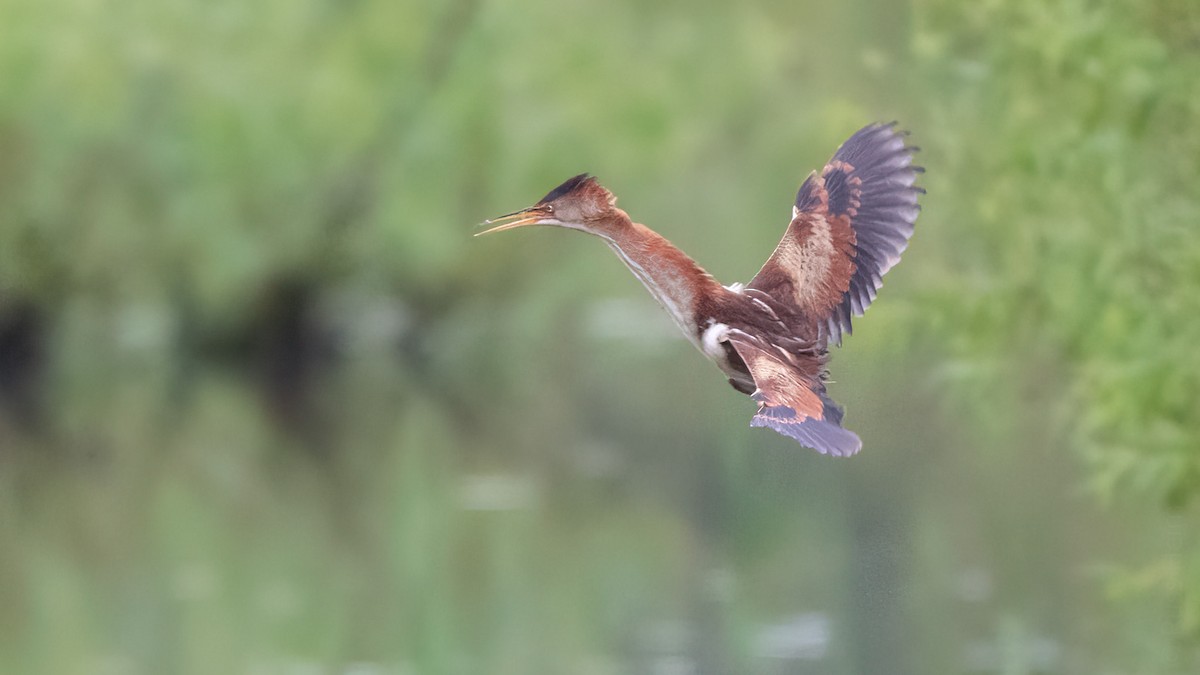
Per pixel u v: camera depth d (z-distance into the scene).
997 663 11.96
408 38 24.56
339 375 26.50
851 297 5.78
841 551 15.03
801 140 22.11
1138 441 10.04
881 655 12.21
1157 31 10.13
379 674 12.73
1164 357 9.77
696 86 23.52
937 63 12.20
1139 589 10.99
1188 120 10.38
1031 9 10.47
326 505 17.84
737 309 5.79
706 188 24.59
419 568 15.18
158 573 15.41
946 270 12.16
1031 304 11.27
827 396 5.41
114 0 23.94
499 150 24.52
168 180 24.84
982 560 14.32
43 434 21.59
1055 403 11.99
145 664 12.91
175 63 24.25
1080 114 10.25
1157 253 10.53
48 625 13.82
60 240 25.27
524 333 28.69
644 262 5.89
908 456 18.19
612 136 23.88
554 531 16.33
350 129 24.64
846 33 18.02
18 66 23.83
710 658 12.49
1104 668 11.70
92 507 17.91
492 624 13.65
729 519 16.50
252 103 24.55
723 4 23.52
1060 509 15.69
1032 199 11.05
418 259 25.98
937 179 11.92
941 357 15.52
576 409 22.98
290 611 14.23
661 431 21.28
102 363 27.11
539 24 24.19
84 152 24.67
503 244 26.77
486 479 18.73
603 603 13.92
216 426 22.14
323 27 24.69
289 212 25.73
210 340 27.00
